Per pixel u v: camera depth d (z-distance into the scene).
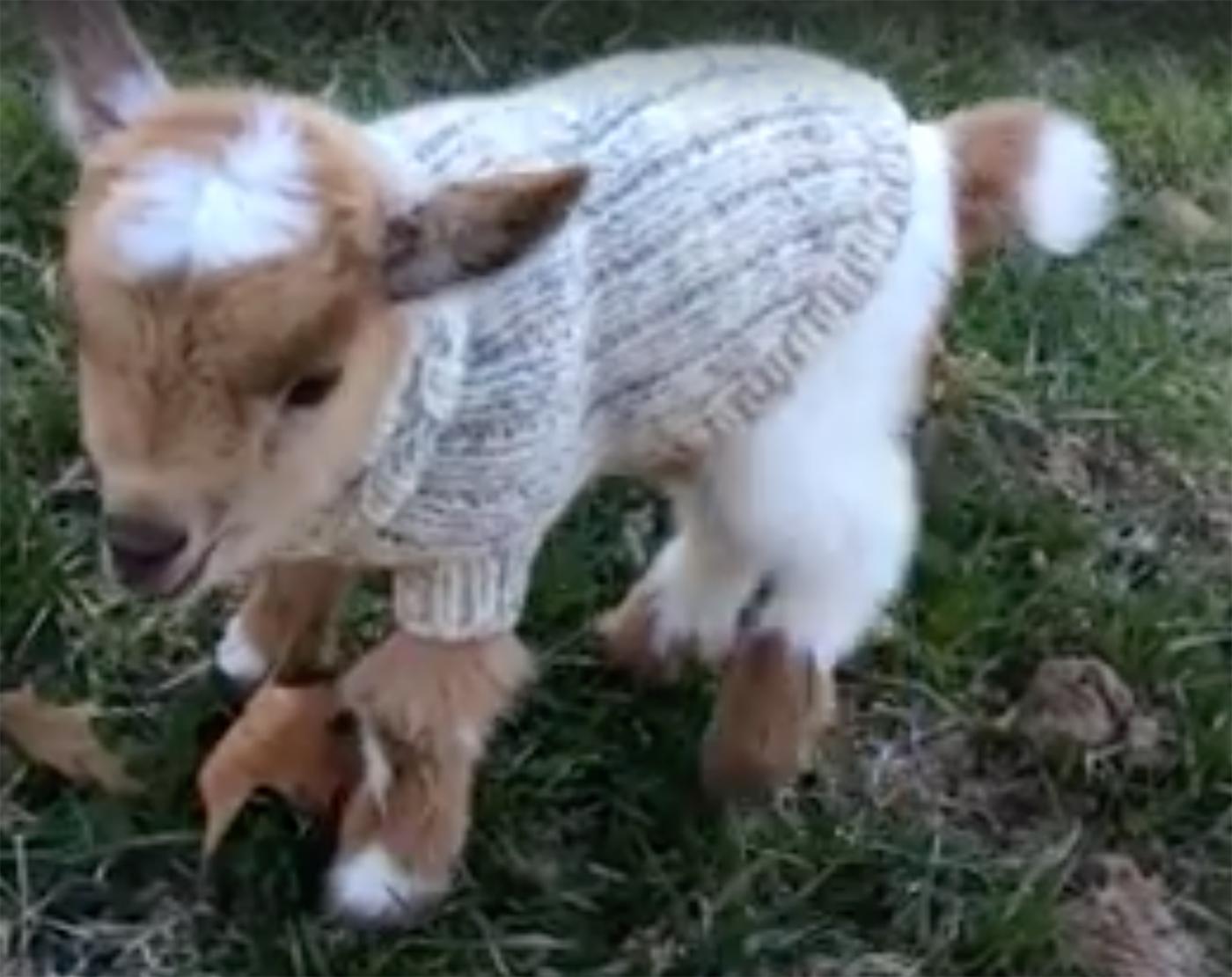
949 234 1.24
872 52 1.80
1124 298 1.65
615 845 1.30
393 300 1.03
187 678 1.33
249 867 1.25
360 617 1.35
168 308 0.99
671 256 1.14
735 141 1.16
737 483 1.22
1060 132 1.29
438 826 1.22
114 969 1.23
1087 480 1.54
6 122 1.59
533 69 1.75
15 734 1.28
